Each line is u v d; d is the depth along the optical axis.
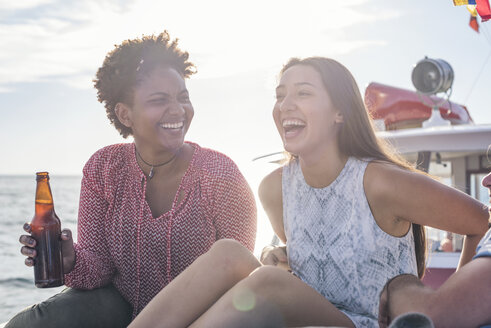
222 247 1.90
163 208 2.63
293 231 2.28
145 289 2.64
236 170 2.69
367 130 2.21
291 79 2.16
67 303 2.50
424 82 4.74
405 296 1.66
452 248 4.12
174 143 2.54
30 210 44.69
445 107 5.07
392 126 4.85
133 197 2.61
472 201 2.01
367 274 2.07
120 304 2.66
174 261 2.61
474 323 1.48
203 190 2.60
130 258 2.62
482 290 1.47
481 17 4.20
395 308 1.67
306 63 2.18
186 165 2.65
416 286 1.70
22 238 2.35
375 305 2.07
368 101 4.97
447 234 4.16
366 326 2.00
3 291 12.98
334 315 1.83
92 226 2.65
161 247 2.58
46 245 2.36
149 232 2.57
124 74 2.51
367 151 2.19
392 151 2.37
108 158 2.67
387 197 2.04
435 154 4.17
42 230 2.36
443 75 4.60
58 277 2.39
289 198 2.34
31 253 2.34
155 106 2.49
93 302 2.57
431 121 4.64
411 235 2.18
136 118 2.54
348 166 2.16
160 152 2.59
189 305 1.81
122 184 2.63
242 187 2.68
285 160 2.50
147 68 2.49
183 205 2.60
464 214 1.97
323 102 2.13
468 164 4.24
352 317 2.02
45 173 2.39
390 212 2.08
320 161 2.19
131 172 2.64
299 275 2.25
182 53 2.60
